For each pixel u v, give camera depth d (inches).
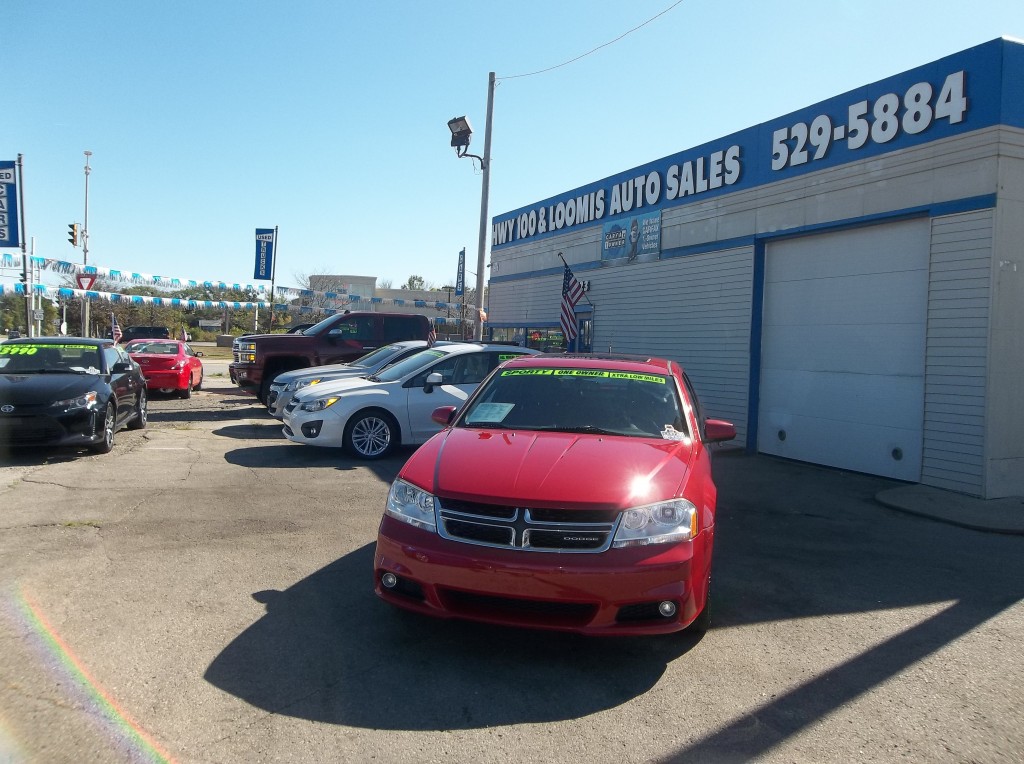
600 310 615.2
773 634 173.8
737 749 124.6
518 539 148.6
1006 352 315.3
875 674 153.9
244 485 311.9
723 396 473.7
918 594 203.3
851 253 387.5
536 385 218.5
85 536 231.3
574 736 127.5
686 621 150.8
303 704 135.3
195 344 2226.9
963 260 323.0
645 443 184.7
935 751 125.0
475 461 167.3
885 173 361.7
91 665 147.5
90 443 362.0
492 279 849.5
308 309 1445.6
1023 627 181.0
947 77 331.0
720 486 345.4
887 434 363.3
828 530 269.7
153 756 117.5
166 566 206.1
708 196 489.4
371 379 414.9
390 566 156.9
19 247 806.5
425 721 130.9
